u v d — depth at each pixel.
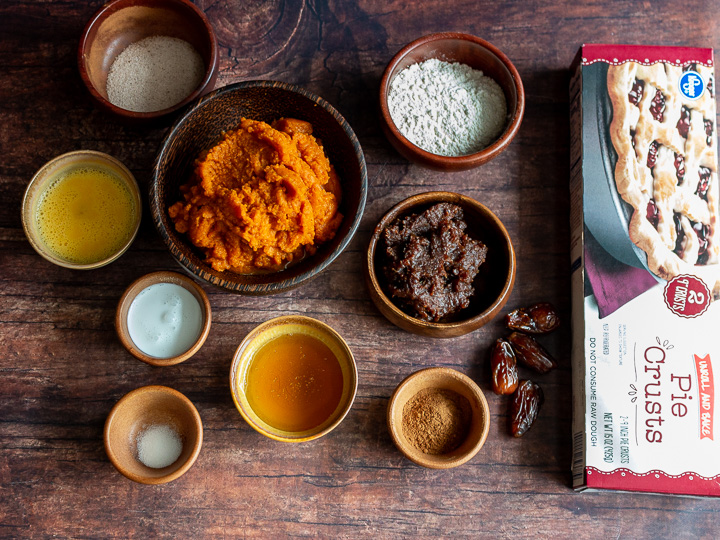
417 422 0.49
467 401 0.50
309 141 0.48
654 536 0.50
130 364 0.51
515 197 0.54
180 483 0.51
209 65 0.49
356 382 0.48
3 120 0.53
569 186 0.54
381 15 0.55
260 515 0.50
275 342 0.50
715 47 0.55
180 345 0.49
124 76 0.51
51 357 0.51
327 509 0.51
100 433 0.51
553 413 0.52
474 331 0.52
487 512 0.51
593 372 0.49
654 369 0.49
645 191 0.50
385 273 0.50
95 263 0.47
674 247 0.50
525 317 0.51
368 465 0.51
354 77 0.54
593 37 0.55
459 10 0.55
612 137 0.51
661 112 0.51
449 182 0.54
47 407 0.51
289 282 0.45
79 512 0.50
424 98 0.51
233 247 0.47
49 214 0.50
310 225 0.46
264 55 0.54
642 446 0.48
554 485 0.51
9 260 0.52
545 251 0.53
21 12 0.54
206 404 0.51
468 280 0.49
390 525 0.50
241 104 0.48
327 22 0.54
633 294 0.50
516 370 0.51
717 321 0.49
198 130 0.48
